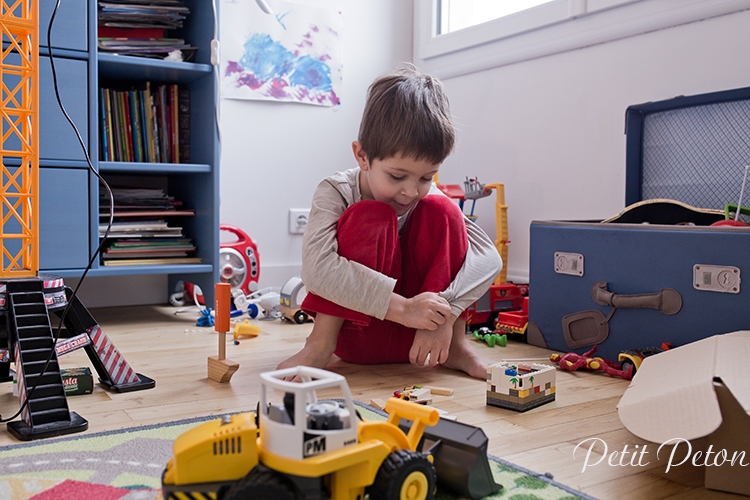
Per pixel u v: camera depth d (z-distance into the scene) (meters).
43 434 0.91
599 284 1.42
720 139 1.56
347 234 1.22
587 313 1.45
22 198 1.27
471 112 2.32
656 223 1.53
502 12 2.24
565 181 1.97
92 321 1.17
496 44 2.18
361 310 1.21
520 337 1.68
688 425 0.72
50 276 1.26
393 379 1.27
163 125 2.03
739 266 1.19
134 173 2.13
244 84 2.26
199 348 1.53
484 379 1.27
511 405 1.07
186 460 0.59
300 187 2.40
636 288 1.35
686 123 1.62
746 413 0.68
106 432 0.92
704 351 0.95
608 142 1.84
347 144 2.49
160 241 1.95
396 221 1.24
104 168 1.77
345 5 2.46
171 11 1.97
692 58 1.64
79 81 1.71
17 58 1.60
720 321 1.22
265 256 2.34
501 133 2.19
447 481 0.74
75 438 0.90
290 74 2.34
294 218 2.38
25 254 1.25
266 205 2.33
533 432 0.96
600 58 1.86
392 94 1.20
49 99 1.67
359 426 0.66
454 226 1.31
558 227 1.52
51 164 1.69
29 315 1.04
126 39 1.88
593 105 1.88
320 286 1.20
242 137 2.28
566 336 1.50
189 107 2.09
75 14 1.70
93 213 1.75
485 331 1.66
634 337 1.37
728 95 1.50
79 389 1.13
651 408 0.78
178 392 1.15
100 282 2.14
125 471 0.79
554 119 2.00
